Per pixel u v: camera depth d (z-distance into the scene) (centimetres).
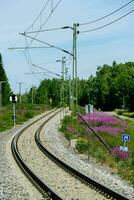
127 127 6191
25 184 2155
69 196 1850
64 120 7012
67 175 2411
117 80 16800
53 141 4397
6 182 2188
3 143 4153
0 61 17238
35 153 3403
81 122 5944
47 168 2669
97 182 2020
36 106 14150
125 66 19725
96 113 7725
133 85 14450
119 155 3002
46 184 1973
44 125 6612
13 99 6425
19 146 3872
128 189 2020
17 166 2761
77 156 3291
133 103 14275
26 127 6038
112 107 17262
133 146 3944
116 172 2552
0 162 2911
